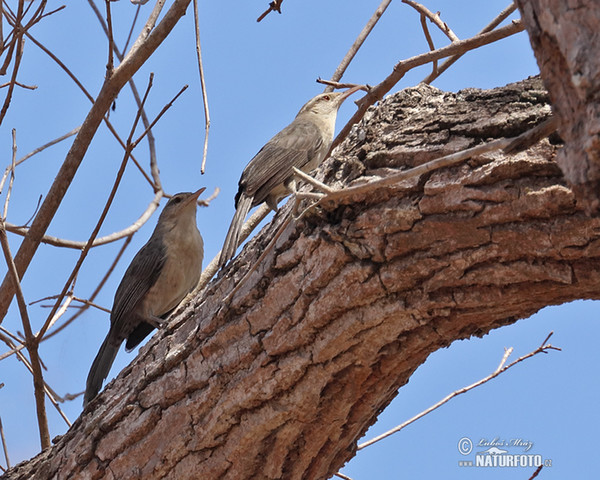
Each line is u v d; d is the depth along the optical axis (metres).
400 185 7.26
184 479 8.95
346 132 10.98
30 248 11.10
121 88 10.58
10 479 10.62
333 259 7.64
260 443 8.66
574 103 4.23
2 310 11.38
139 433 9.23
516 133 7.02
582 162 4.19
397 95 8.08
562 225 6.54
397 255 7.33
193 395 8.88
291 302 8.09
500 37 9.36
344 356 7.97
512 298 7.12
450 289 7.30
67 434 10.31
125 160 10.20
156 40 10.34
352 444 9.54
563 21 4.13
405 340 7.81
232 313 8.67
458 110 7.51
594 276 6.64
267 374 8.27
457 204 6.94
